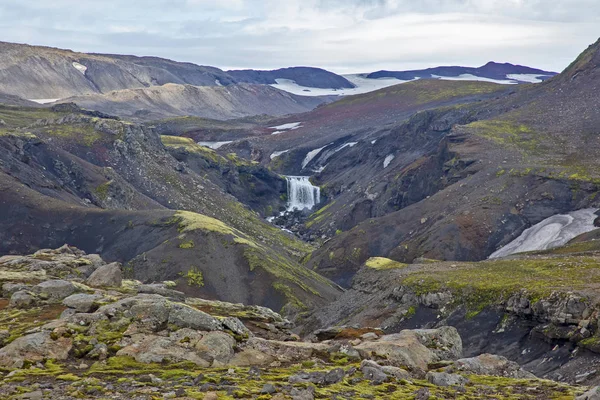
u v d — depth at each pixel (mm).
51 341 43906
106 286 67500
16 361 41344
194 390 34438
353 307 138875
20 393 33750
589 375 71750
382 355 46094
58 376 37906
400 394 36125
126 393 33812
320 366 43031
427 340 51188
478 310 106438
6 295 60656
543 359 84125
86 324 47656
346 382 38000
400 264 155625
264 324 58656
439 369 44812
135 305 49188
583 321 82188
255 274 192625
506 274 119562
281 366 43312
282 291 185250
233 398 32844
